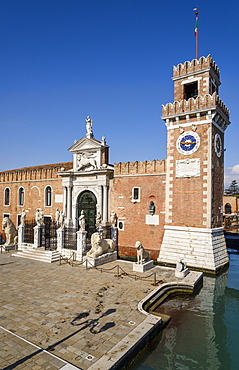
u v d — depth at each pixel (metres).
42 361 8.45
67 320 11.44
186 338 11.61
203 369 9.55
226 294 17.14
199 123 22.95
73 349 9.23
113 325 11.02
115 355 8.86
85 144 28.95
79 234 22.62
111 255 22.91
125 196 27.00
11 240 28.03
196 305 15.28
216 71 25.36
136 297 14.27
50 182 32.59
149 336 10.77
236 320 13.48
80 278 17.62
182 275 18.27
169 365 9.70
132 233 26.38
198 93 23.97
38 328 10.70
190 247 22.22
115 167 27.69
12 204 37.03
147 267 20.06
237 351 10.75
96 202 28.42
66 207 29.98
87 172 28.31
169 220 23.97
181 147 23.81
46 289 15.41
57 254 23.42
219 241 23.14
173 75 25.62
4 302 13.35
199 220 22.42
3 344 9.40
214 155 23.17
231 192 83.81
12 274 18.50
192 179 23.03
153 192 25.42
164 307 14.70
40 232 25.52
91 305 13.10
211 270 20.67
